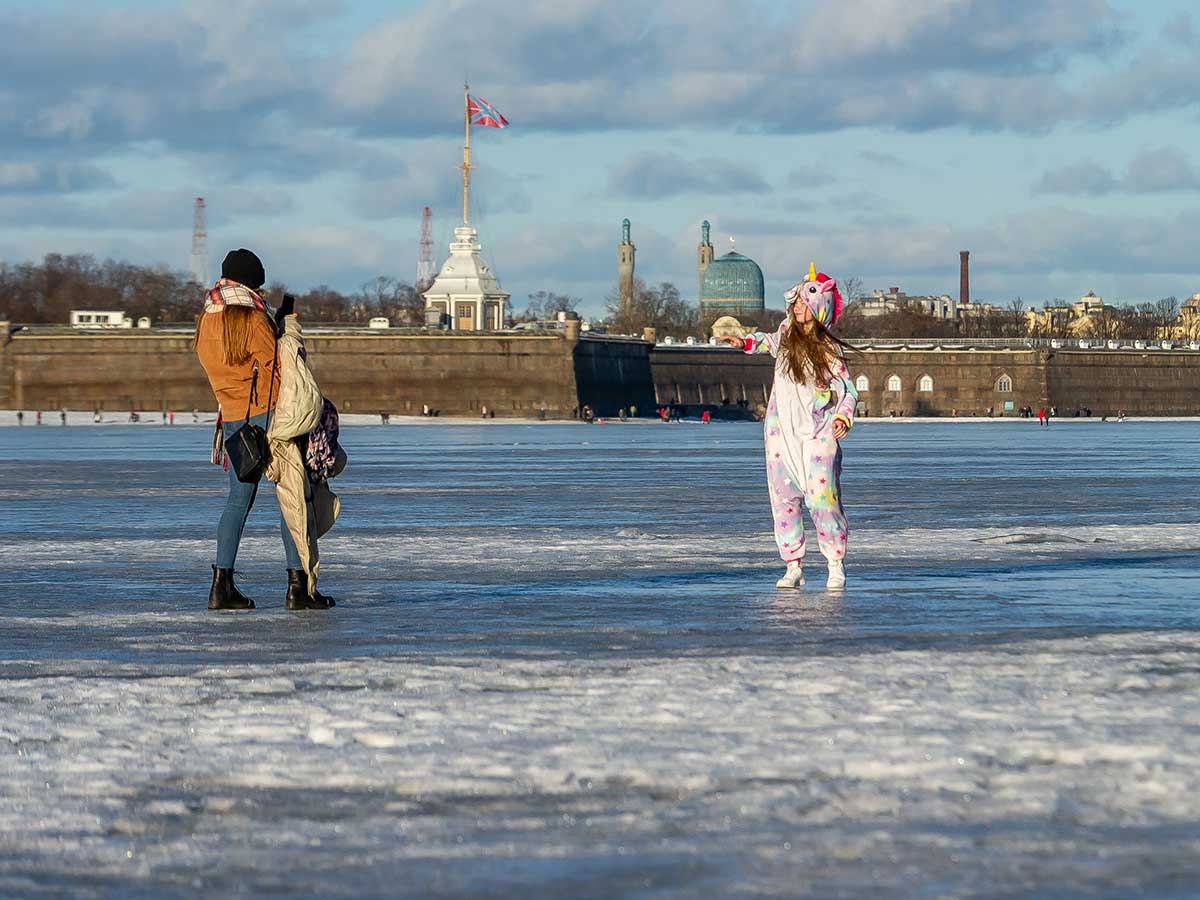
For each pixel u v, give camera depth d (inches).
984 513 1213.1
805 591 650.2
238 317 593.0
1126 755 301.7
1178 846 244.7
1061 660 423.8
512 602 613.6
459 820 263.6
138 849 248.4
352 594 650.2
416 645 482.3
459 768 298.4
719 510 1310.3
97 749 317.1
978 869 234.1
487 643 485.4
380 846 249.4
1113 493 1521.9
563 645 478.3
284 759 307.0
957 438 4569.4
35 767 302.2
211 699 375.2
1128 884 226.4
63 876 234.4
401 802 275.4
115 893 226.2
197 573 763.4
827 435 656.4
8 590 679.1
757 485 1797.5
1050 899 219.6
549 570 762.2
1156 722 332.5
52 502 1469.0
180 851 247.1
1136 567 753.0
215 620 559.8
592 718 343.9
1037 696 366.6
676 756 305.3
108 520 1202.6
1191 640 470.0
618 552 868.6
